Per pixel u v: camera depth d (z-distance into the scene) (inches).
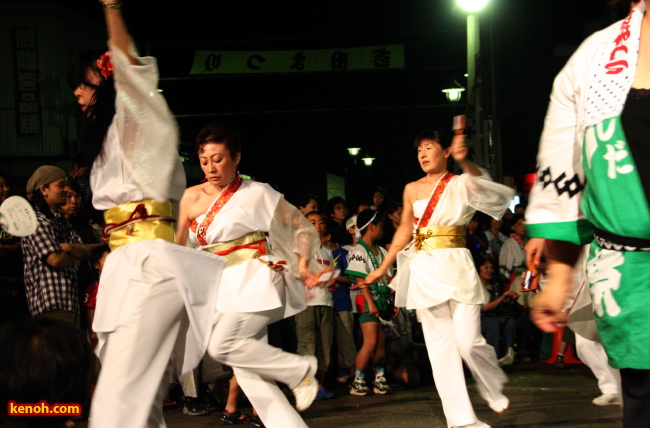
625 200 67.6
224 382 229.3
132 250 114.1
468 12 409.1
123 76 111.7
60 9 781.3
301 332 252.7
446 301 189.5
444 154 195.6
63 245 194.4
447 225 192.2
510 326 326.0
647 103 67.2
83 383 66.6
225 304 161.3
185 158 860.6
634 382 68.8
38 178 205.0
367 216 270.4
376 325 262.2
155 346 112.3
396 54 645.3
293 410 159.9
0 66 773.3
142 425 108.7
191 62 713.6
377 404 242.8
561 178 77.4
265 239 169.9
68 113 788.0
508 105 510.6
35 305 194.7
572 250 79.7
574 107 76.9
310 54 650.8
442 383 188.5
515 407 227.9
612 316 68.7
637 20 71.9
